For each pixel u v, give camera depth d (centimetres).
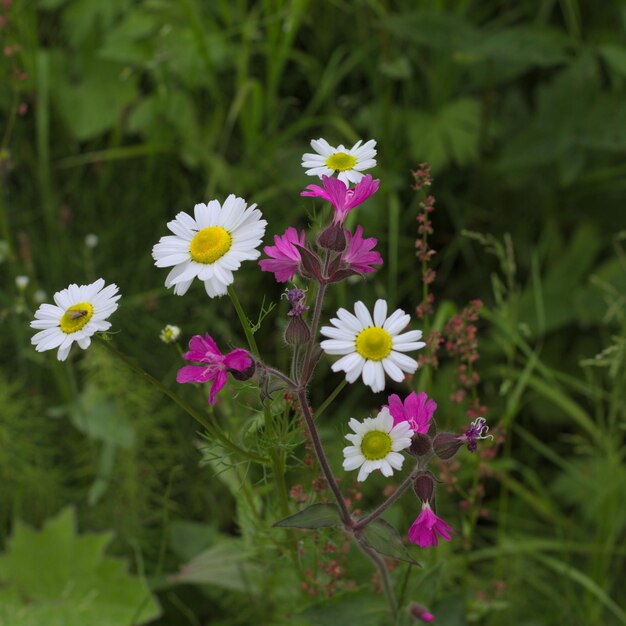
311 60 114
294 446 72
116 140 112
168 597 93
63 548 91
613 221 114
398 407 67
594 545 92
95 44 115
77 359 101
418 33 105
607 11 118
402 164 112
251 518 82
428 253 80
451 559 89
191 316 105
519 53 105
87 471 95
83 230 109
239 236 64
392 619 76
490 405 104
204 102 116
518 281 115
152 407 96
